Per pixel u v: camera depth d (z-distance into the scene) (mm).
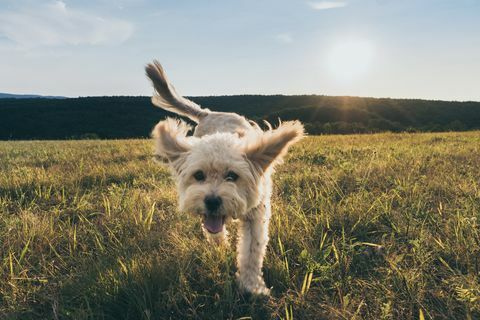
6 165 1402
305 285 491
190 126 692
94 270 525
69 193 972
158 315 444
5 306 473
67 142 3039
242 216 588
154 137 640
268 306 466
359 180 896
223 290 489
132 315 451
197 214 569
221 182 561
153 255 565
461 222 617
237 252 590
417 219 664
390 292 453
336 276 510
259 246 560
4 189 969
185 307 467
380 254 576
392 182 901
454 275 496
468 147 1647
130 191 931
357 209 718
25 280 527
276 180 1021
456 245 560
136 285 484
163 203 860
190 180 590
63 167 1295
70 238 646
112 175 1145
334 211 729
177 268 529
